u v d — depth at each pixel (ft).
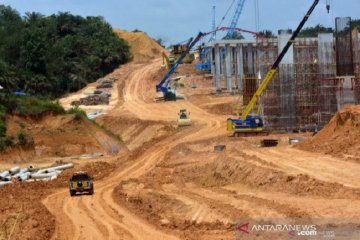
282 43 241.35
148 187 147.54
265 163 142.72
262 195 114.83
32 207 125.08
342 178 117.19
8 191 157.38
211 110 344.08
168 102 385.91
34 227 100.37
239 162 148.66
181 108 359.25
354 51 222.28
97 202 130.93
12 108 242.78
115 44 587.27
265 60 255.91
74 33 602.85
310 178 117.80
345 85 210.18
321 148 157.17
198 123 299.79
